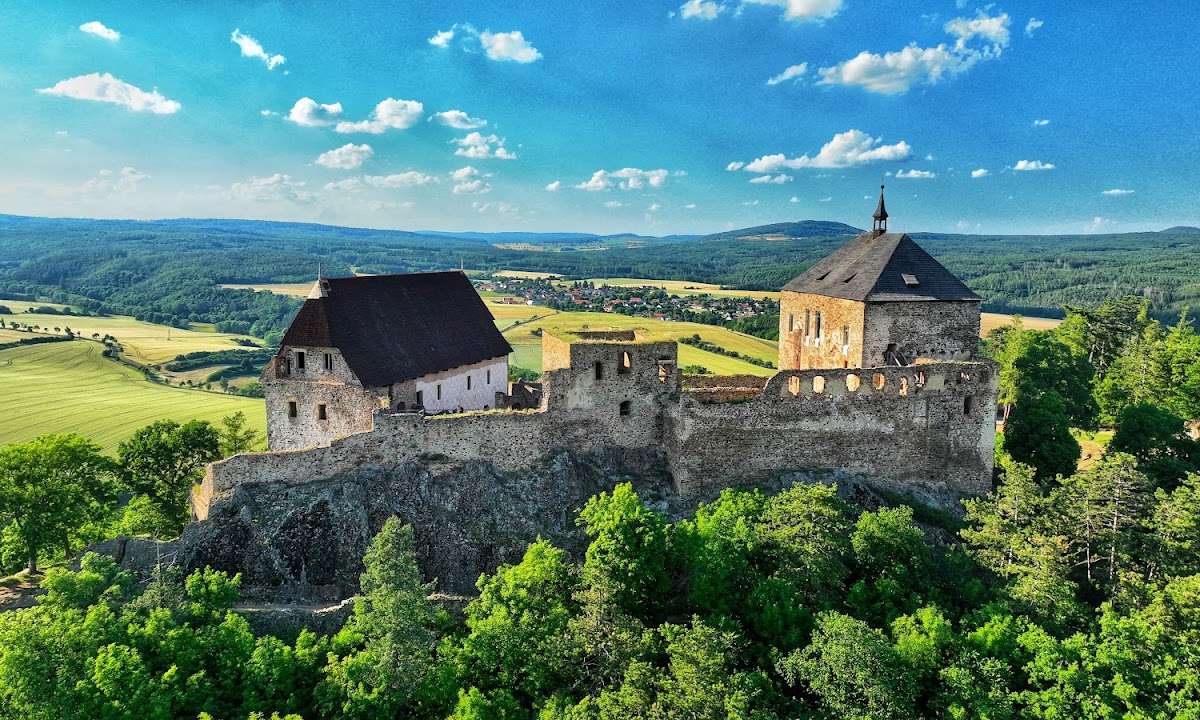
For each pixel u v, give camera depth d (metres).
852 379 54.06
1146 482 45.62
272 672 34.88
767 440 53.25
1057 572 41.06
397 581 36.59
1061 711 33.66
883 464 54.84
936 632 37.00
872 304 55.44
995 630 37.56
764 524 43.66
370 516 46.28
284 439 53.56
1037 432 60.44
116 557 42.66
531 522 48.41
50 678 32.28
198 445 62.72
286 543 43.84
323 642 37.78
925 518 51.97
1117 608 41.62
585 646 35.88
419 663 35.38
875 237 63.75
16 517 49.53
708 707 30.97
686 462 52.09
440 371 57.91
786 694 37.19
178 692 32.94
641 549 41.19
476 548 46.59
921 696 36.16
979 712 33.25
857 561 43.09
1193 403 75.88
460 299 65.38
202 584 39.78
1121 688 33.91
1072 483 48.72
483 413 50.84
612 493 50.47
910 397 54.53
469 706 33.44
